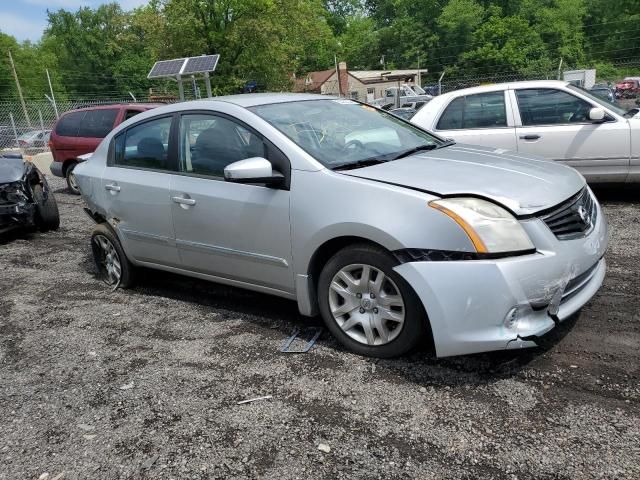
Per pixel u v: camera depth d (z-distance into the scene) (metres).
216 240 3.91
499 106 7.01
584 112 6.62
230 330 3.92
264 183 3.55
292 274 3.54
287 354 3.47
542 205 2.97
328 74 57.16
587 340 3.29
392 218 3.01
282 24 34.03
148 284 5.11
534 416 2.64
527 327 2.86
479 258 2.81
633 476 2.22
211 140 3.98
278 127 3.70
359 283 3.25
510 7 60.44
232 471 2.45
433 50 62.28
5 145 21.38
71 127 11.05
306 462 2.47
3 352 3.91
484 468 2.34
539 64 52.03
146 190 4.32
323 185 3.32
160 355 3.63
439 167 3.39
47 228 7.96
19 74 60.06
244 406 2.94
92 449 2.69
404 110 13.39
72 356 3.74
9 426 2.96
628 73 45.62
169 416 2.91
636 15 52.19
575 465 2.31
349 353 3.40
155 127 4.43
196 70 18.20
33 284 5.45
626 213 6.20
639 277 4.25
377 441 2.57
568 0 56.50
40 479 2.50
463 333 2.85
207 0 32.31
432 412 2.74
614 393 2.76
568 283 3.00
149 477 2.46
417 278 2.92
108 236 4.87
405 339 3.12
